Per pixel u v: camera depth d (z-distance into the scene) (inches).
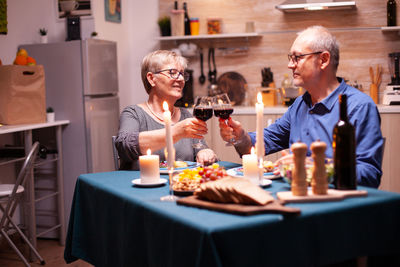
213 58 188.1
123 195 64.9
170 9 192.9
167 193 65.0
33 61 136.6
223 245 47.2
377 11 171.8
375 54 173.2
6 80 129.0
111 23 183.9
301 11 177.9
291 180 61.5
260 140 64.9
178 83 95.7
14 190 112.7
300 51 78.1
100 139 152.9
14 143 147.6
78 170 148.8
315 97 80.7
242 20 184.7
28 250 135.9
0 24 136.3
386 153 151.9
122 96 193.2
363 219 55.3
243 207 52.7
